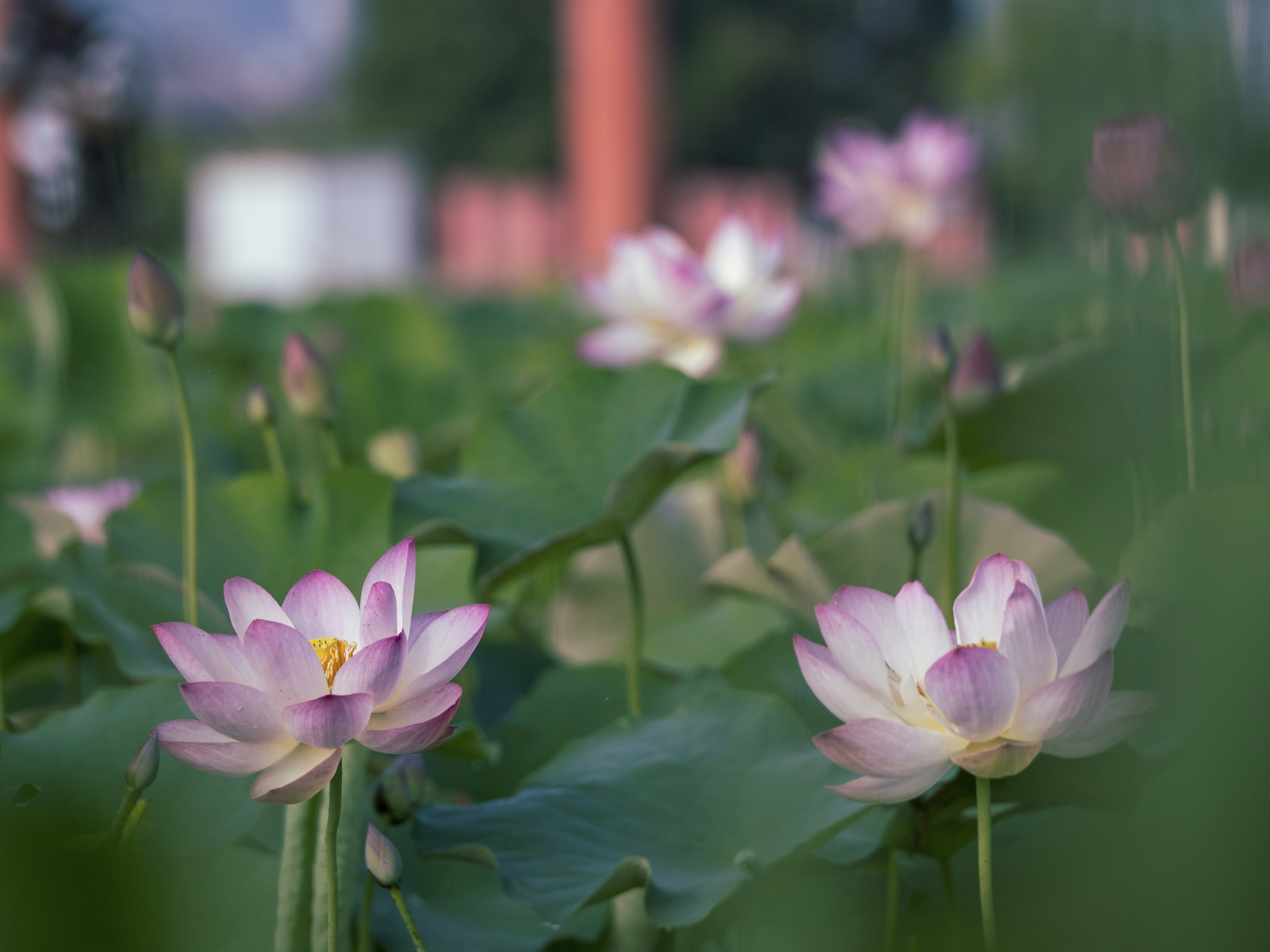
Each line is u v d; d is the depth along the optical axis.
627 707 3.01
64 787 2.67
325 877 2.61
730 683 3.02
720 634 3.21
